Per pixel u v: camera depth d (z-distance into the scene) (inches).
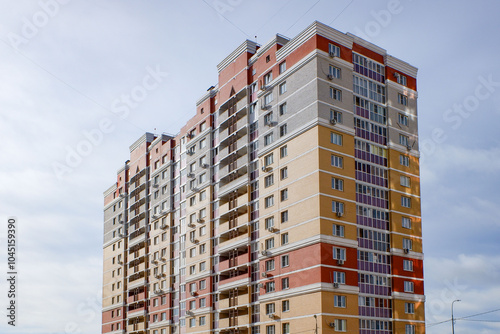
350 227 2851.9
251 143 3356.3
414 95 3336.6
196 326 3644.2
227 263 3417.8
